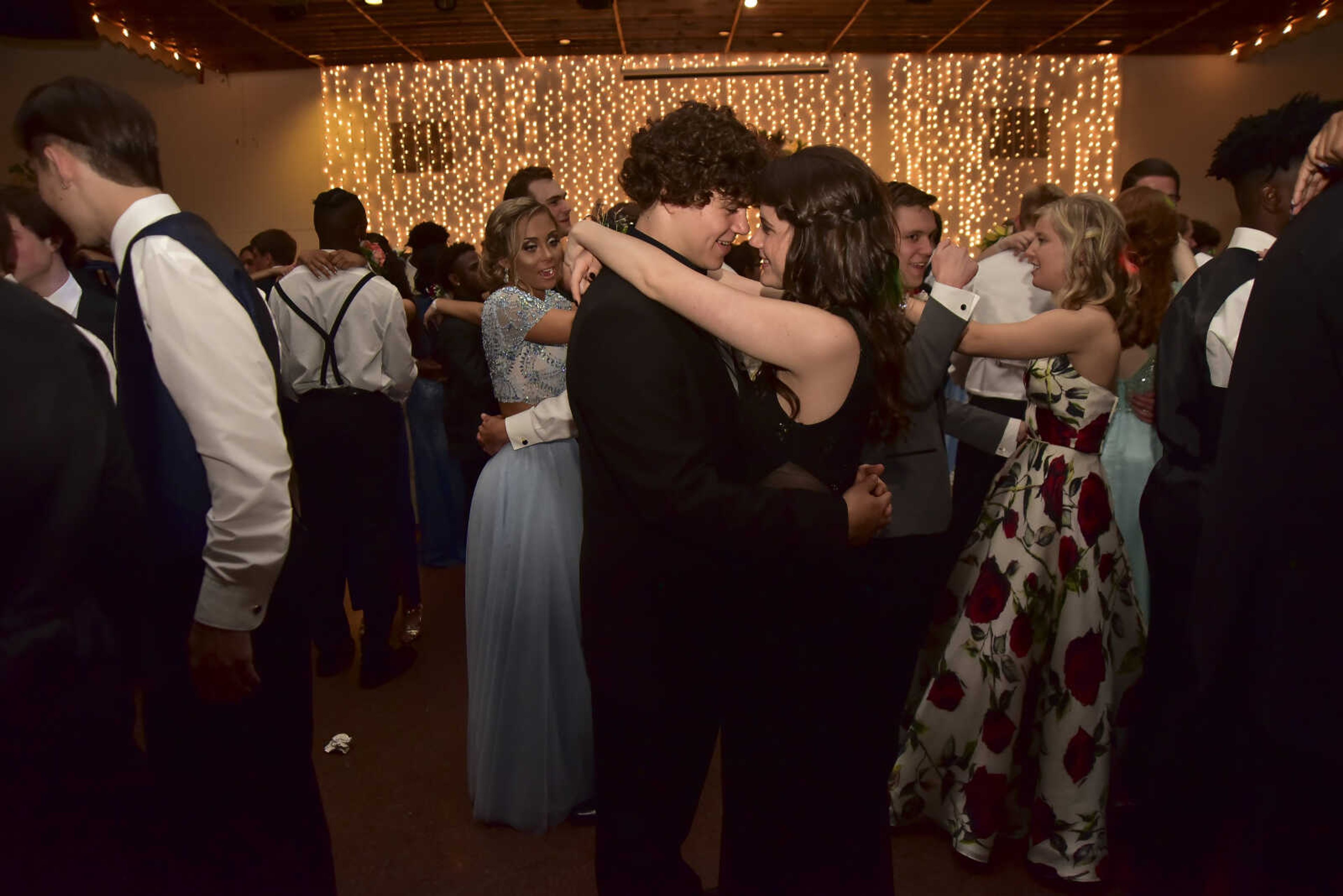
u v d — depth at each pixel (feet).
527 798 7.01
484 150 34.53
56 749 3.09
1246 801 3.86
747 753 4.48
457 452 12.42
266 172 34.45
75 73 32.78
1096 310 6.09
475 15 27.99
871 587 4.40
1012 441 6.82
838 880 4.52
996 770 6.30
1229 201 33.76
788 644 4.33
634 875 4.69
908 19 28.76
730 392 4.40
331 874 5.00
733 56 33.35
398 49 31.71
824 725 4.37
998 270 8.67
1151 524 6.06
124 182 4.42
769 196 4.22
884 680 4.50
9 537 3.01
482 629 7.08
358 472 9.71
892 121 33.88
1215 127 33.47
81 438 3.14
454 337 12.11
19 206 6.74
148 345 4.31
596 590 4.59
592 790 7.23
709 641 4.53
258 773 4.63
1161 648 5.98
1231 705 3.97
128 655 3.79
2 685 2.93
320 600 10.12
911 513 5.39
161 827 3.85
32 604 3.04
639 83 33.88
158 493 4.28
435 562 14.74
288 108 34.24
